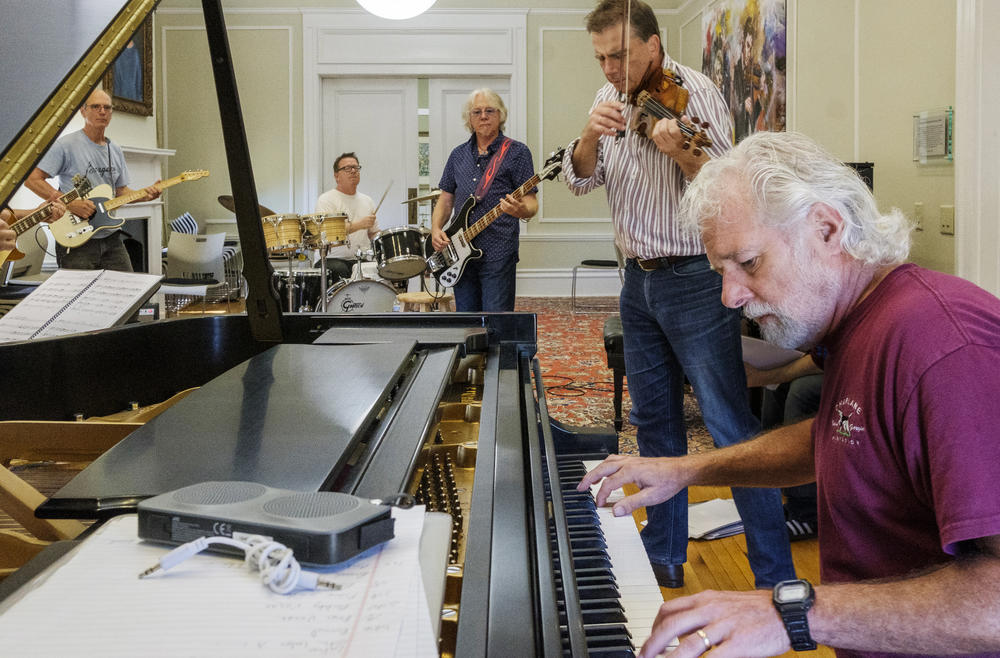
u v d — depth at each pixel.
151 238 8.04
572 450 1.68
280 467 0.85
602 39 2.42
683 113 2.37
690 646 0.94
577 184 2.69
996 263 3.78
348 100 10.01
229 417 1.04
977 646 0.92
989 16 3.71
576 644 0.74
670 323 2.43
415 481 0.93
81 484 0.80
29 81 0.78
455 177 4.46
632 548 1.28
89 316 1.83
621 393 4.41
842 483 1.15
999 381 0.97
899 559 1.14
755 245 1.15
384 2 4.01
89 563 0.63
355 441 0.96
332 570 0.61
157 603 0.56
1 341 1.74
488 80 9.96
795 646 0.96
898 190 4.66
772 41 6.54
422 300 6.16
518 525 0.84
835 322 1.19
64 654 0.50
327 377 1.26
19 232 4.37
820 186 1.12
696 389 2.43
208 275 6.90
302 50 9.74
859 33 5.06
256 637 0.52
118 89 7.48
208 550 0.64
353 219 7.20
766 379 3.01
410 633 0.53
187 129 9.70
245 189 1.51
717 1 8.09
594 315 8.70
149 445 0.92
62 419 1.61
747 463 1.42
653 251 2.40
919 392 1.01
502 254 4.32
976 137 3.80
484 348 1.72
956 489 0.95
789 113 6.22
